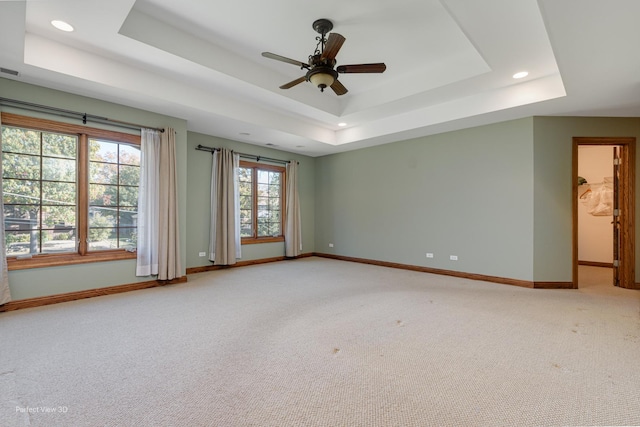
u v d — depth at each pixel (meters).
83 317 3.16
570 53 2.67
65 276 3.69
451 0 2.36
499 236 4.77
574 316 3.21
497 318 3.16
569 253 4.39
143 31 3.02
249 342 2.60
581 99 3.72
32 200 3.55
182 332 2.80
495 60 3.29
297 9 2.85
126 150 4.27
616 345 2.53
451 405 1.76
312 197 7.75
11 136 3.41
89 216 3.94
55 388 1.91
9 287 3.32
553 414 1.69
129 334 2.74
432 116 4.82
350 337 2.70
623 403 1.78
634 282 4.36
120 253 4.15
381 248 6.34
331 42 2.61
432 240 5.55
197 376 2.06
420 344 2.56
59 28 2.83
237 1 2.75
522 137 4.52
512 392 1.89
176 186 4.60
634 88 3.39
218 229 5.75
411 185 5.85
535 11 2.48
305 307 3.55
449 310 3.43
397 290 4.32
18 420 1.62
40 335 2.70
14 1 2.07
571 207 4.38
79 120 3.76
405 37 3.30
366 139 5.86
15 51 2.72
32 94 3.43
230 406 1.75
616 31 2.34
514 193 4.61
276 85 4.29
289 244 7.04
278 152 6.94
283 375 2.08
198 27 3.21
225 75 3.72
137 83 3.61
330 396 1.84
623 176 4.44
